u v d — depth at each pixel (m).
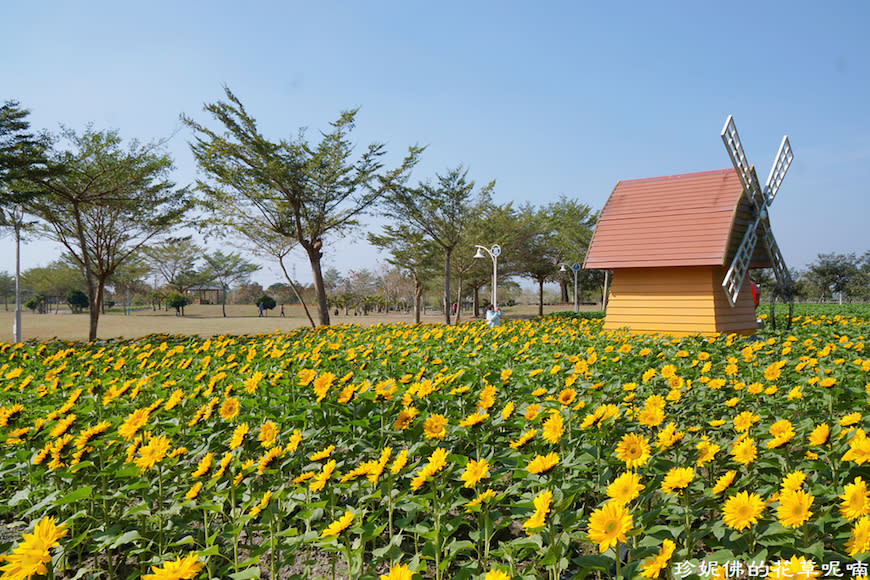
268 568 3.60
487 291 66.81
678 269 15.72
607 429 3.96
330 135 25.02
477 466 2.90
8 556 2.37
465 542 2.93
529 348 10.24
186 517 3.76
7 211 19.91
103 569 3.74
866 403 4.71
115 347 12.85
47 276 71.88
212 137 23.16
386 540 3.76
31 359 10.07
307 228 26.61
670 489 2.64
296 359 7.64
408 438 4.50
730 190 15.68
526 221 36.22
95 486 4.11
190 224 24.25
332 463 3.19
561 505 2.58
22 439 4.46
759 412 5.01
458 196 30.53
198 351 10.75
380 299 66.44
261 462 3.60
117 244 23.25
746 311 17.19
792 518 2.34
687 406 5.70
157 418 5.40
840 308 30.27
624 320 16.42
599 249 16.52
